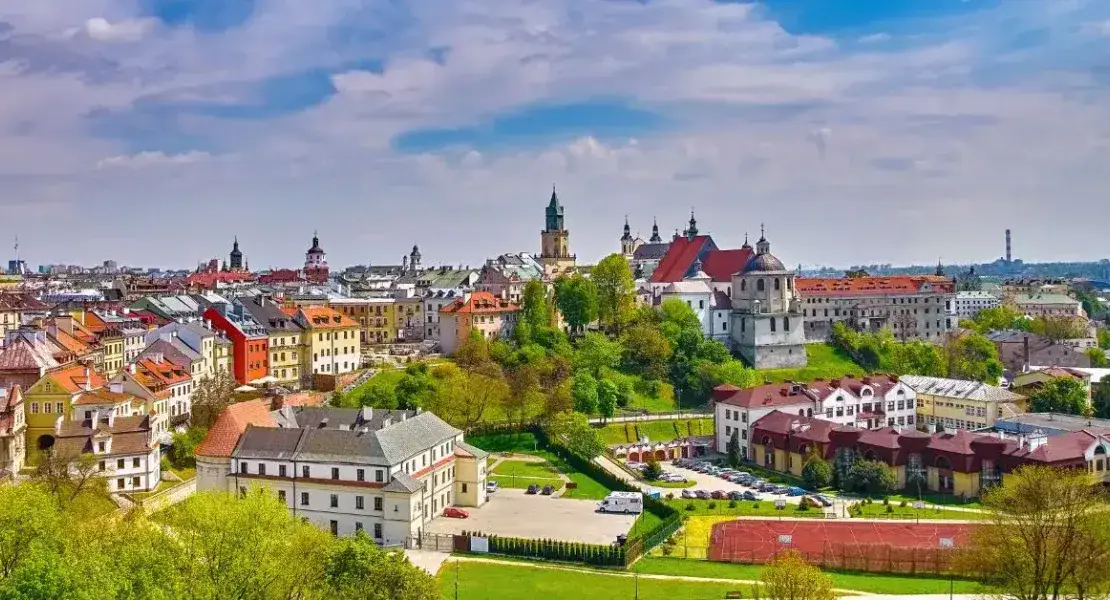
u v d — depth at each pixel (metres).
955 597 134.12
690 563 153.50
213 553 109.69
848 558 152.50
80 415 182.50
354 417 188.00
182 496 177.62
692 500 199.00
